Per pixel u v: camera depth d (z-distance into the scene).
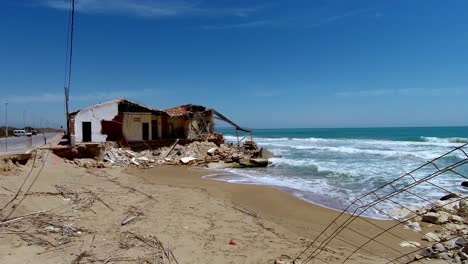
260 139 75.00
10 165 16.89
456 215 11.88
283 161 28.98
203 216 11.92
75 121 28.55
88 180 17.67
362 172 22.42
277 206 14.13
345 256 8.73
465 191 15.69
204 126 37.75
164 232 9.91
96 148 24.75
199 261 8.04
